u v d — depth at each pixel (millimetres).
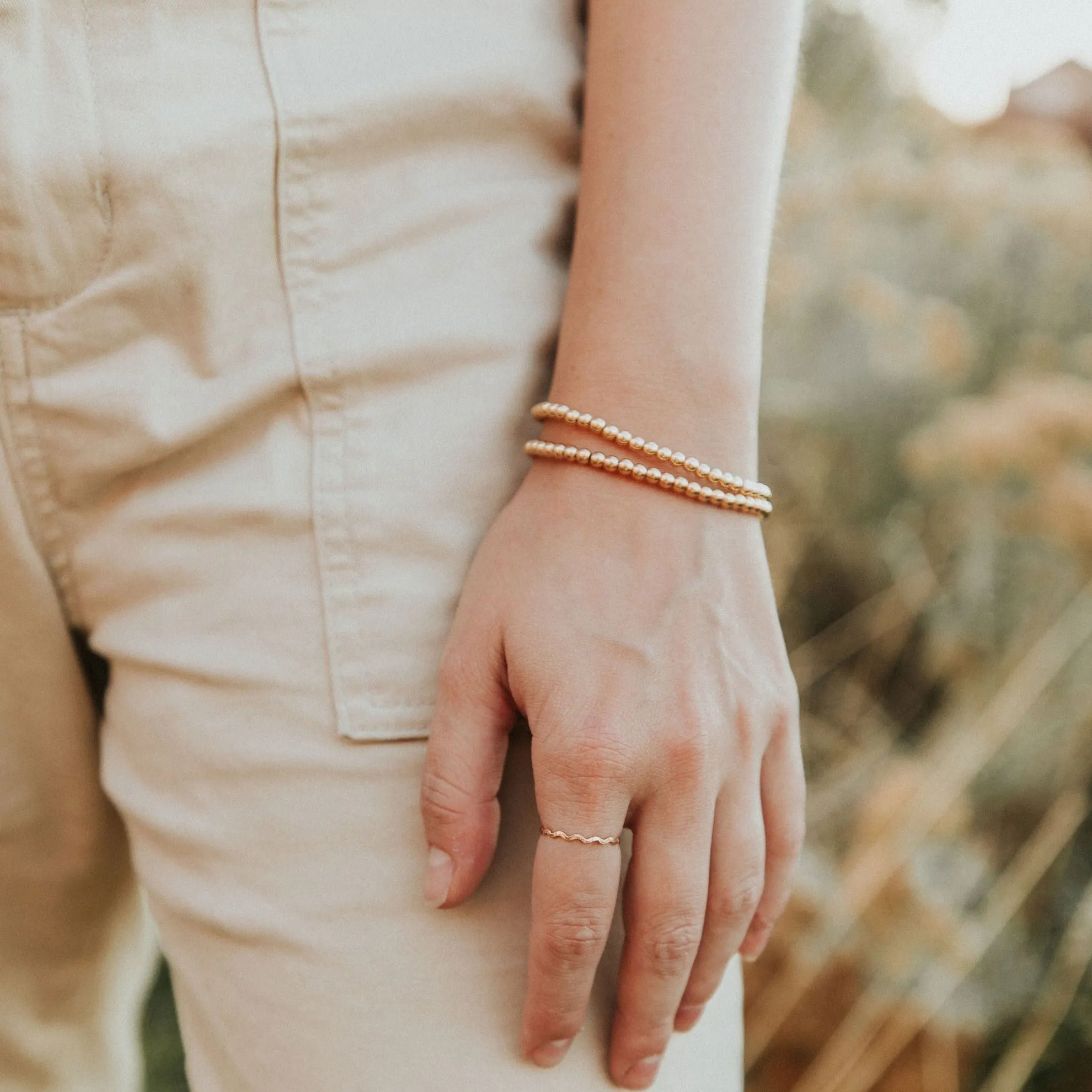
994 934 931
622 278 525
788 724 532
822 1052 913
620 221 529
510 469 547
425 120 539
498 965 530
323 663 542
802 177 1275
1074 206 1242
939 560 1162
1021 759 1050
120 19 527
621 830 505
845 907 923
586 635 505
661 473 517
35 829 630
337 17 534
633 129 531
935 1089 901
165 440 549
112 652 580
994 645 1102
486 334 543
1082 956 907
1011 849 1032
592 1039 531
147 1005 1038
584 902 503
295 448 545
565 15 563
